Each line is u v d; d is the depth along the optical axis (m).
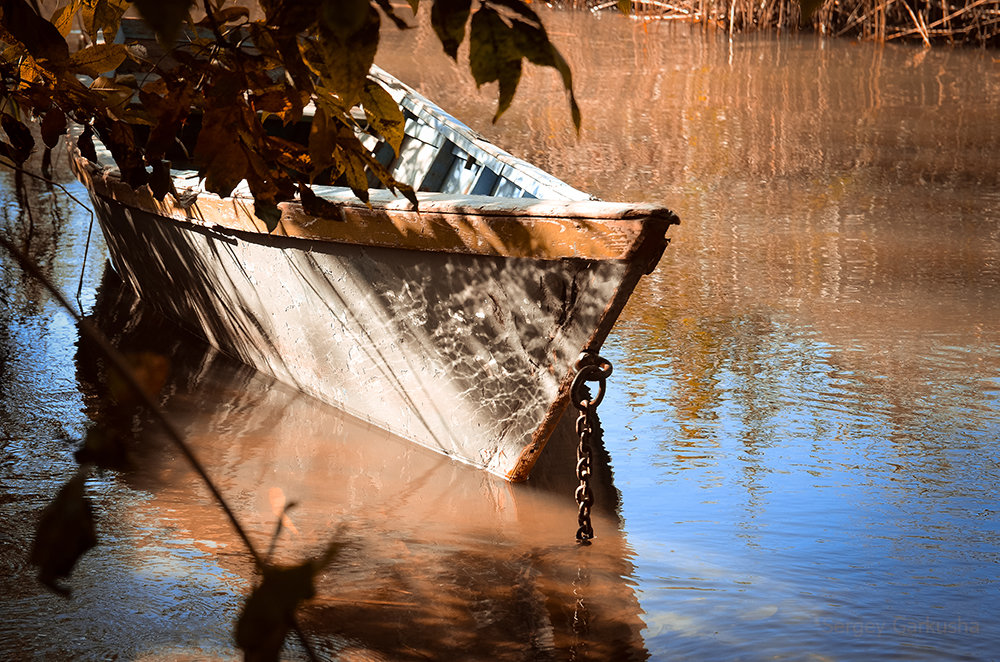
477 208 4.22
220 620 3.42
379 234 4.61
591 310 4.10
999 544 4.08
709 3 24.03
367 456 4.96
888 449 4.97
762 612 3.55
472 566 3.89
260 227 5.11
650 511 4.38
